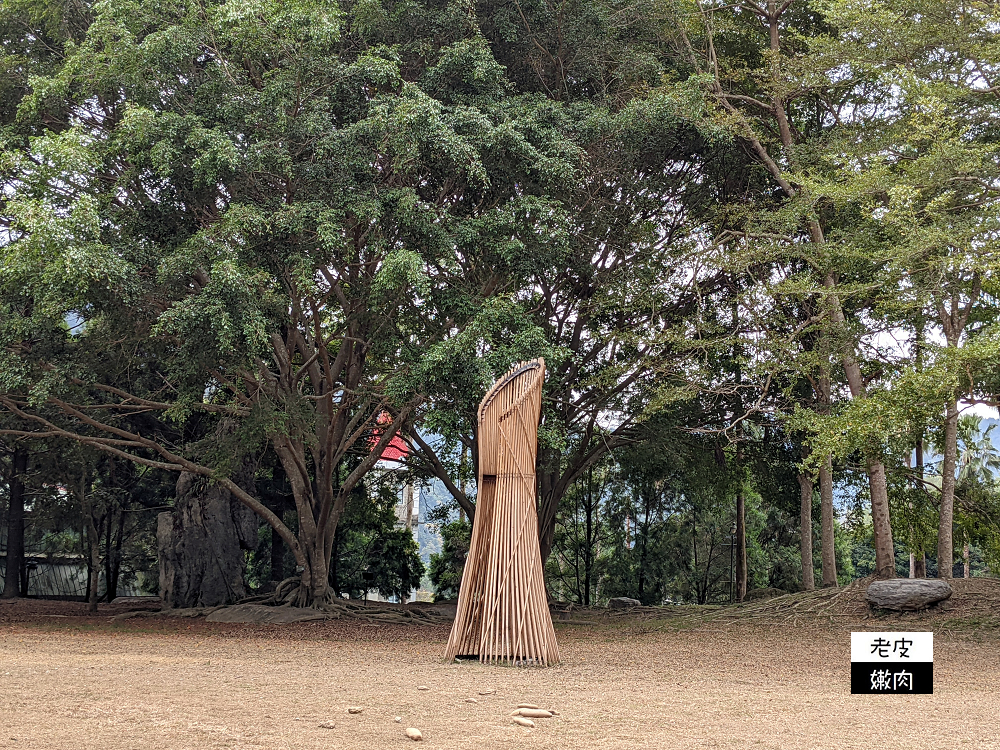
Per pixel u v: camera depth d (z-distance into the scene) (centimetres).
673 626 1828
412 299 1589
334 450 1881
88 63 1473
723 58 2156
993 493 2250
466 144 1446
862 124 1919
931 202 1425
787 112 2133
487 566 1066
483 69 1617
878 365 1862
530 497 1070
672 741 597
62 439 2002
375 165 1574
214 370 1566
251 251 1418
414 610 2036
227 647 1286
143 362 1744
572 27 1800
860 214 1791
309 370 1919
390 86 1641
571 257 1817
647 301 1814
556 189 1627
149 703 688
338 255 1535
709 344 1738
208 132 1361
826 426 1495
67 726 585
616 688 875
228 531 2112
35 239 1234
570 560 3372
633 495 3173
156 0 1481
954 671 1125
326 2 1491
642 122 1706
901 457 2075
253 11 1416
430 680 884
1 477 2448
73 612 1998
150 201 1488
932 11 1612
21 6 1623
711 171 1972
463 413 1524
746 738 618
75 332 1855
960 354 1291
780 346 1688
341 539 2786
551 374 1614
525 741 580
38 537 2773
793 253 1725
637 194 1866
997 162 1608
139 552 2683
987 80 1648
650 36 1950
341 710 680
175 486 2347
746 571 2905
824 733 650
